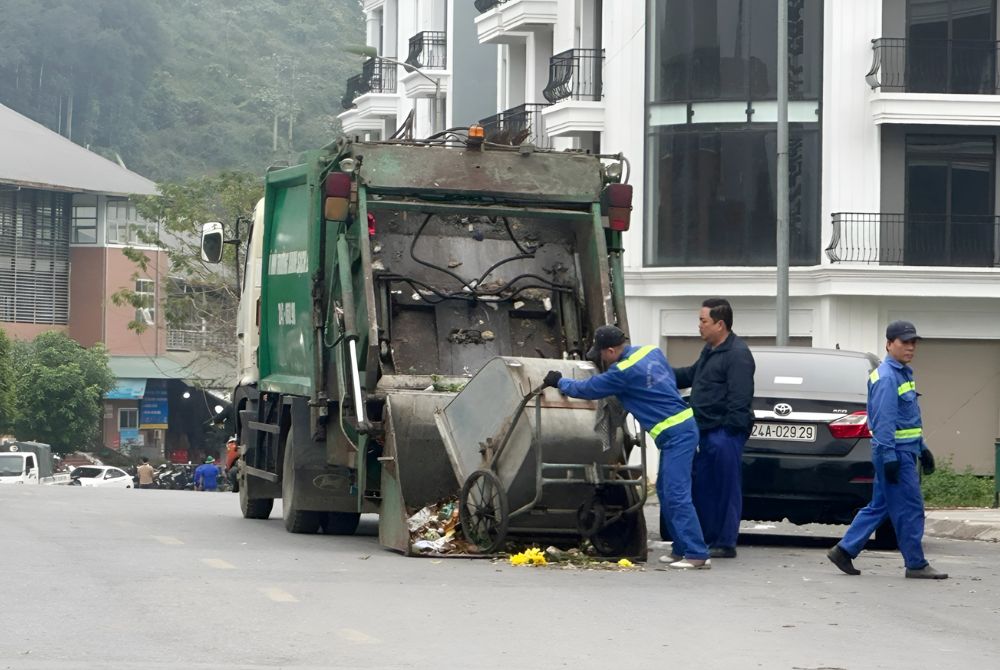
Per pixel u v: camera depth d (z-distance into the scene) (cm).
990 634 1530
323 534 2486
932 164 5662
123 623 1436
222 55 19362
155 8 18900
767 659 1336
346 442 2297
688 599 1712
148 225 12388
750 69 5716
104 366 10888
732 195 5731
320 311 2353
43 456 8631
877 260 5581
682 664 1302
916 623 1588
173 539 2261
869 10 5631
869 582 1942
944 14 5669
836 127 5622
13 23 17088
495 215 2364
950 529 3072
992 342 5681
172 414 12412
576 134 6088
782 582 1914
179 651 1303
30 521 2555
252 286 2986
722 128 5744
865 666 1316
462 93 7844
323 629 1429
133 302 9356
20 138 12275
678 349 5844
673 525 2058
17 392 10069
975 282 5547
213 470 7656
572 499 2042
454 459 2089
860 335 5631
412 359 2303
